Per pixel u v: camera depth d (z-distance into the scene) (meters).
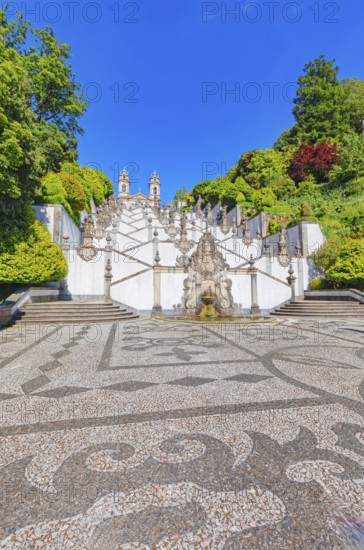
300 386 3.61
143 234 23.47
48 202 16.36
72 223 18.45
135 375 4.09
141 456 2.02
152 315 13.72
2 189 9.80
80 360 4.99
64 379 3.89
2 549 1.26
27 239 11.95
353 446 2.17
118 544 1.30
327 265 18.20
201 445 2.17
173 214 32.22
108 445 2.18
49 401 3.10
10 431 2.41
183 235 20.11
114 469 1.87
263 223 27.28
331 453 2.07
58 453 2.06
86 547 1.28
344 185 28.73
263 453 2.06
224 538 1.33
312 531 1.38
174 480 1.75
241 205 33.50
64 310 11.23
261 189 36.47
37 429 2.44
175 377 4.00
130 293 13.95
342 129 35.69
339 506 1.54
